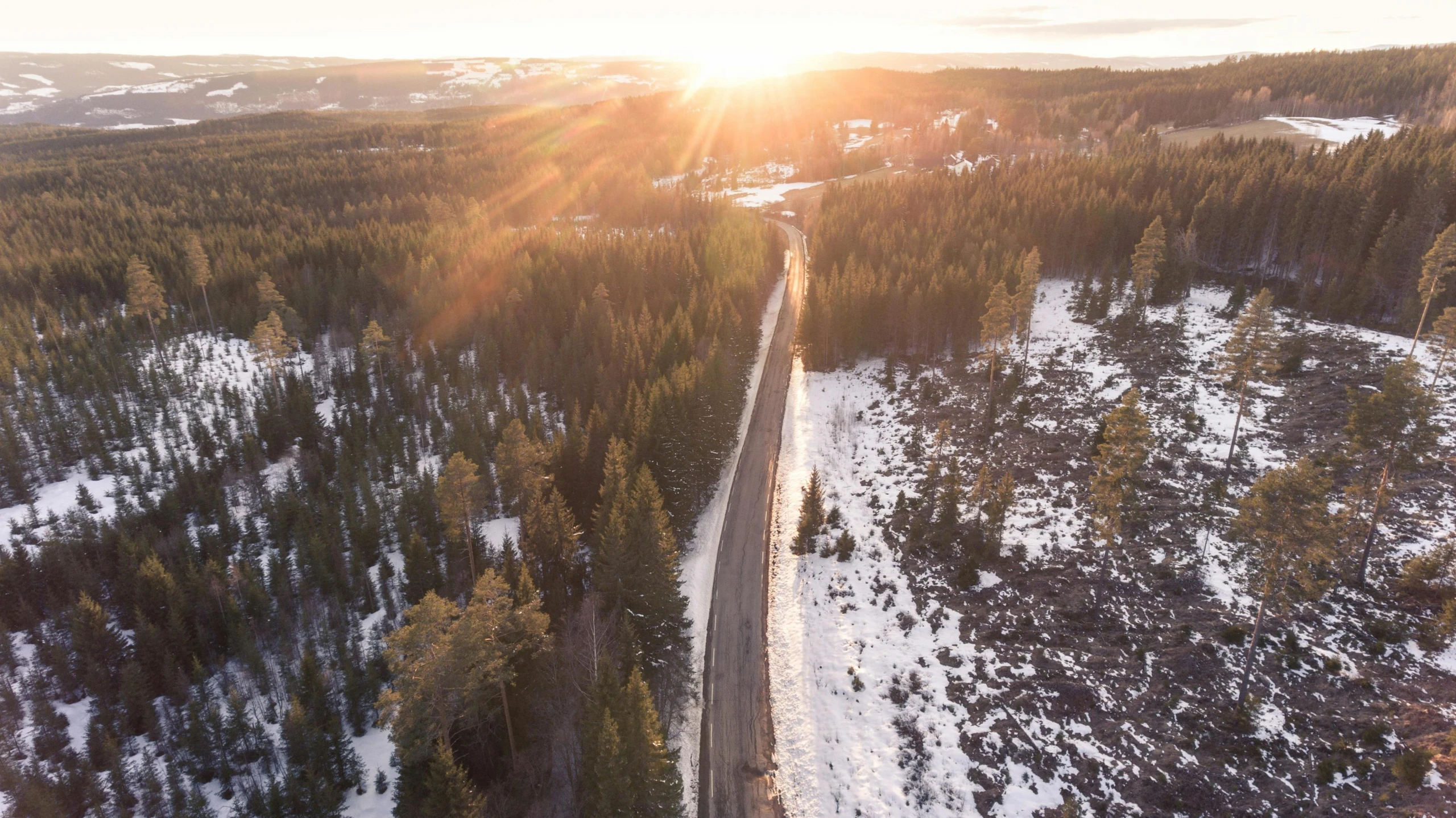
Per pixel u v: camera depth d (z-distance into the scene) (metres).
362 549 60.69
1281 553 32.72
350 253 128.75
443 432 83.69
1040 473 58.66
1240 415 54.78
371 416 88.12
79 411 82.06
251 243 134.62
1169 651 39.38
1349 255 81.19
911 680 41.03
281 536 65.88
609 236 149.75
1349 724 33.72
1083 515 52.16
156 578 54.09
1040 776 34.28
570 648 37.28
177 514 68.38
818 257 118.50
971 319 84.69
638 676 30.28
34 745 44.09
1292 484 32.19
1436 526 44.22
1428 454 42.38
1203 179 104.88
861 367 89.00
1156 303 86.38
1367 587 41.25
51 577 58.75
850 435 72.94
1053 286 101.12
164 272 122.00
